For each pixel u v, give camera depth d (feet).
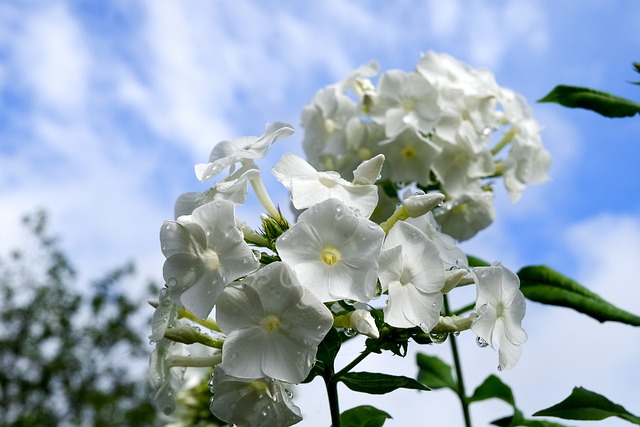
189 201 0.84
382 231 0.75
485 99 1.50
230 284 0.75
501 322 0.82
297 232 0.75
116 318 7.29
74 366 7.04
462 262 0.91
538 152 1.61
